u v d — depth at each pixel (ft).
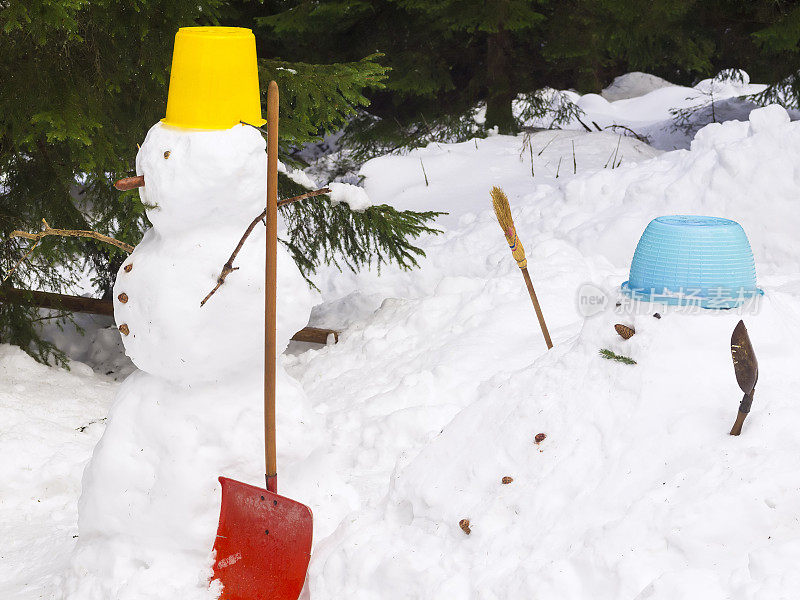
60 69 18.67
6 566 13.62
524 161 39.73
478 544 10.59
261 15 43.52
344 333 22.90
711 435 10.15
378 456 16.43
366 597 10.77
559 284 21.29
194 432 11.94
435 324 20.89
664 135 51.19
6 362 19.92
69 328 25.20
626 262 26.21
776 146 25.38
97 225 21.15
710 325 10.77
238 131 11.55
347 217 22.43
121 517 12.09
